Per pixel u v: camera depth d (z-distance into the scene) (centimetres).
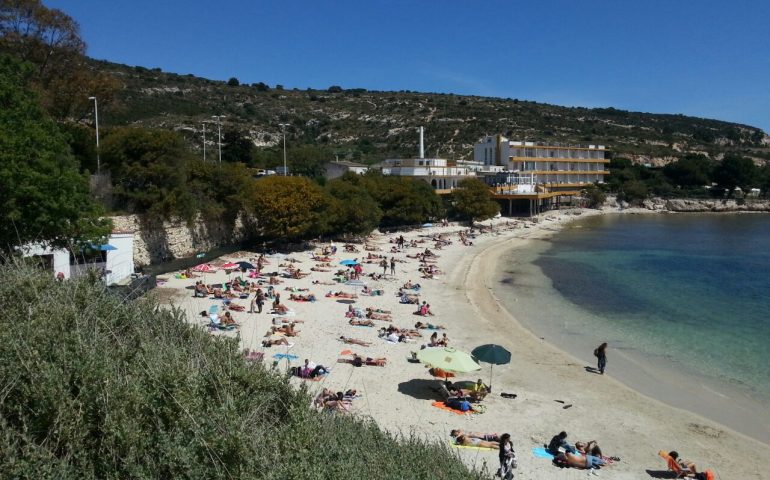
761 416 2552
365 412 2262
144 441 771
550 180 15700
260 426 895
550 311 4444
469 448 2023
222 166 6347
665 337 3769
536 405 2509
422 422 2222
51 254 3322
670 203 16350
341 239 7531
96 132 5369
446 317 3950
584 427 2327
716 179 17300
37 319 941
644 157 19450
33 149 2722
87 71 6112
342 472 850
